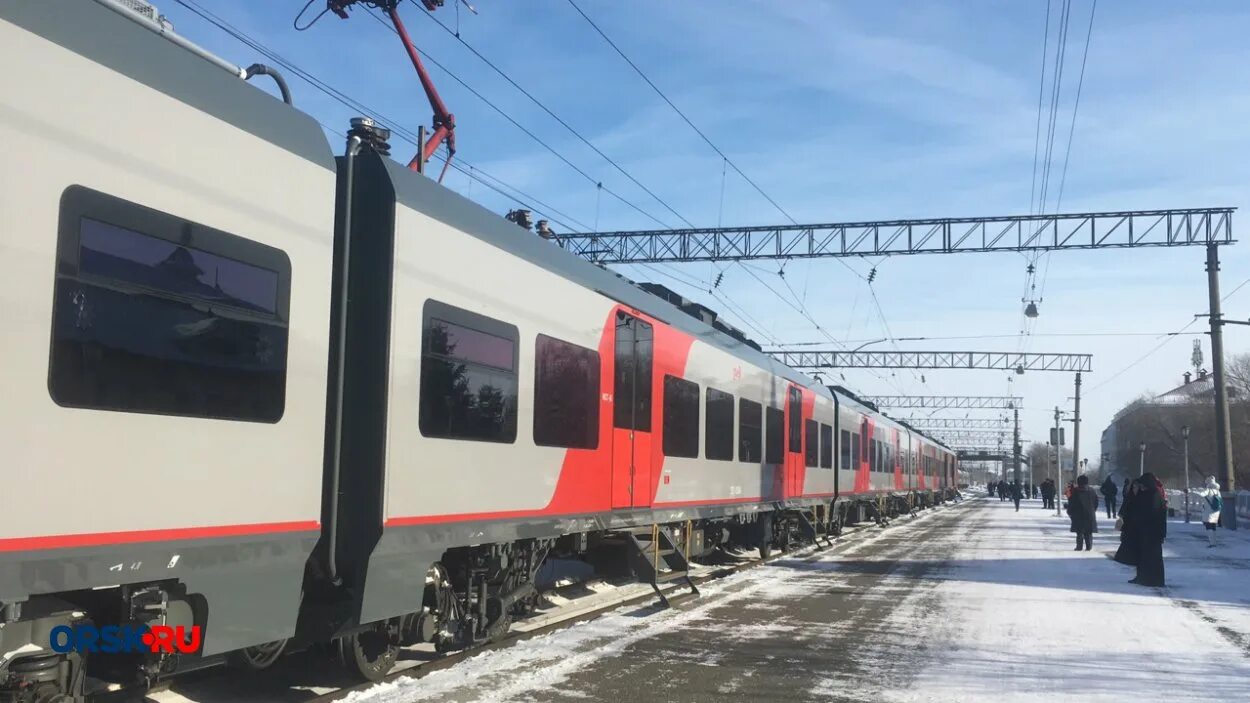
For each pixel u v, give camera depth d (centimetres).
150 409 452
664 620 977
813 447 1997
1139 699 678
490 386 736
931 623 998
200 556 477
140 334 448
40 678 427
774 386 1669
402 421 621
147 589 467
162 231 464
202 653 482
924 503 4612
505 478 757
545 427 827
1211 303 2686
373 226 625
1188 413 6875
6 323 388
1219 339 2677
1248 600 1224
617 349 993
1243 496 3078
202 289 485
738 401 1440
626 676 720
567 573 1435
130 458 441
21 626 422
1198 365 7062
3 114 392
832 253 2378
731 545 1608
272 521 524
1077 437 4391
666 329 1141
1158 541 1368
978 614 1066
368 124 655
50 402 405
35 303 400
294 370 544
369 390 609
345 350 614
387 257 617
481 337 725
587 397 916
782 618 1009
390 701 621
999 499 7612
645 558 1060
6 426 387
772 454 1636
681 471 1176
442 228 677
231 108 516
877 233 2372
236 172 511
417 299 643
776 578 1386
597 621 963
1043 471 12988
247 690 641
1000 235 2323
